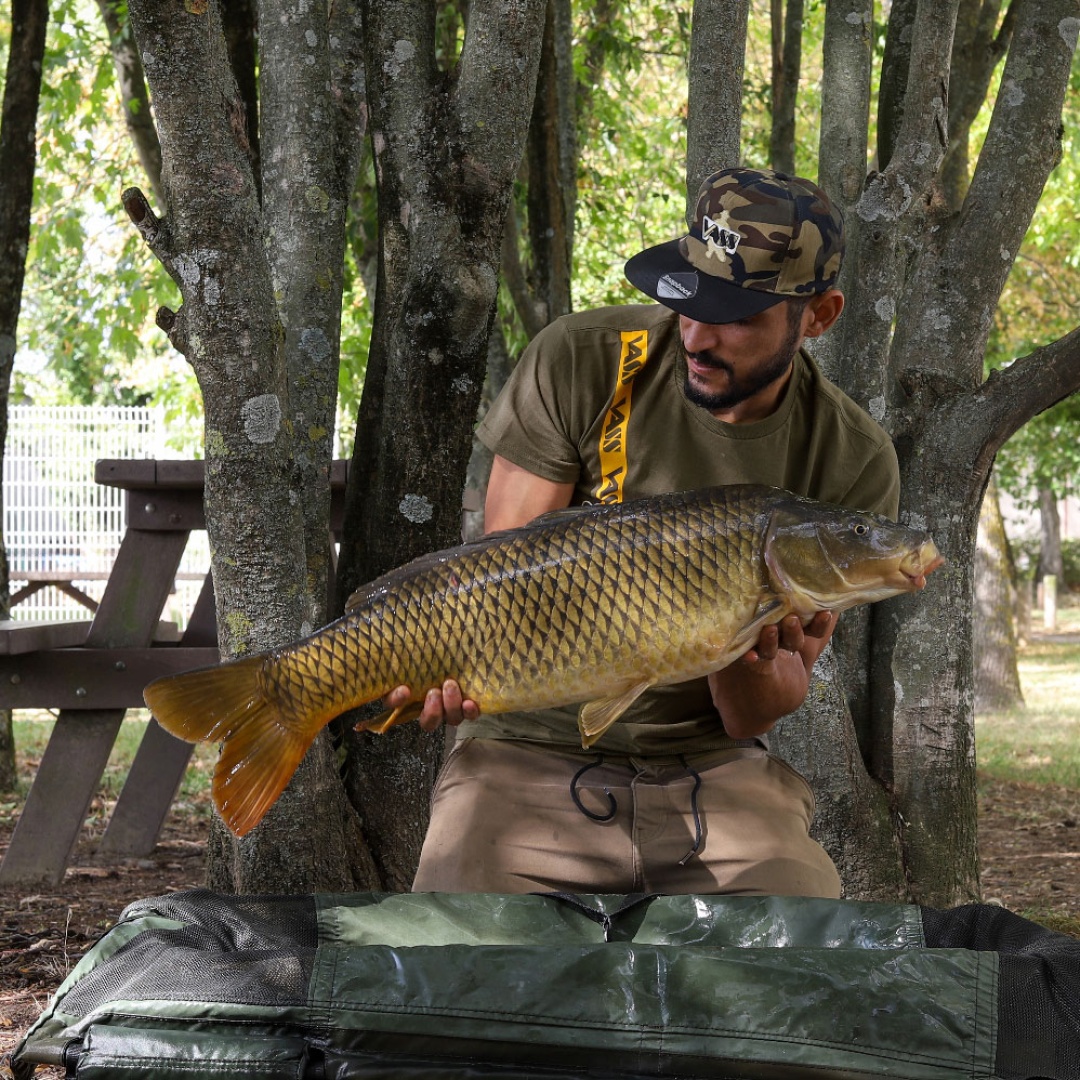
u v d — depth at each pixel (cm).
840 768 443
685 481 273
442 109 370
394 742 390
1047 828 771
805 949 232
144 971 235
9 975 401
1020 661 1972
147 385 1817
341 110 418
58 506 1870
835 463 282
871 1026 223
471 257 372
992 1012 223
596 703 234
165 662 542
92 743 546
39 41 700
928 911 261
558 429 279
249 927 256
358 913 264
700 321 246
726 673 261
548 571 230
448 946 234
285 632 333
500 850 281
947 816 461
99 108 965
